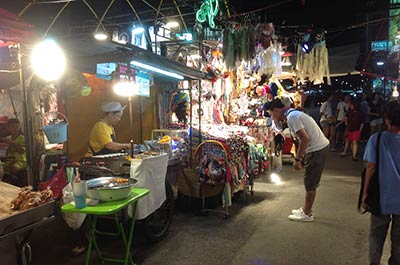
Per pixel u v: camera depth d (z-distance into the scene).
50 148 5.19
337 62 11.73
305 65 9.02
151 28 7.62
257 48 7.25
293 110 4.75
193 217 5.15
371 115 12.26
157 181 4.01
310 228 4.58
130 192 3.16
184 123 6.46
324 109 12.14
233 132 6.11
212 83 7.24
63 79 4.41
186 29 7.40
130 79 4.08
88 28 7.85
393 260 2.96
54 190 3.48
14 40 4.49
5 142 5.17
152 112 6.16
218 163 4.99
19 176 5.11
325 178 7.50
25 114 3.45
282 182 7.30
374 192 2.91
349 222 4.78
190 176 5.25
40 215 2.39
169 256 3.83
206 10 7.14
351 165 9.07
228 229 4.62
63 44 3.64
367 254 3.78
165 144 4.97
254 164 6.28
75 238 4.34
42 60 3.61
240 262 3.65
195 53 6.67
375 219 3.00
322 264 3.58
